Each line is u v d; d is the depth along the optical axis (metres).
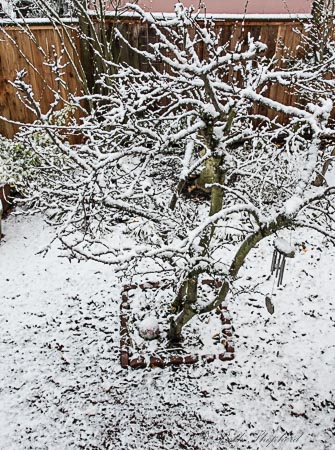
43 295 4.50
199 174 5.62
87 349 3.94
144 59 6.13
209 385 3.62
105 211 3.28
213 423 3.38
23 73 2.31
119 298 4.46
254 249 5.06
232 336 4.01
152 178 4.78
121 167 3.38
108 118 2.69
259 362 3.81
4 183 5.25
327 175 6.14
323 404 3.52
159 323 4.09
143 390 3.59
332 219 2.84
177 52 2.55
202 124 2.72
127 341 3.90
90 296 4.48
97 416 3.43
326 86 4.96
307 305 4.39
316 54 5.41
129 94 3.53
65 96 6.29
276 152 2.72
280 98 6.64
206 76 2.39
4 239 5.25
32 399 3.54
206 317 4.14
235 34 6.07
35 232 5.36
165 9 6.84
